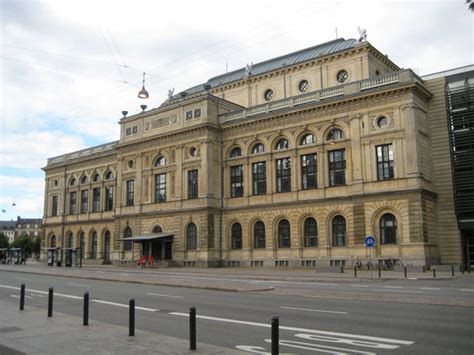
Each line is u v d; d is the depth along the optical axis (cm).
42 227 8488
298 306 1798
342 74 5550
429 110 4603
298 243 4875
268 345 1134
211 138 5622
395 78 4422
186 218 5666
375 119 4497
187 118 5844
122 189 6569
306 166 4962
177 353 1005
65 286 2886
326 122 4825
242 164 5494
